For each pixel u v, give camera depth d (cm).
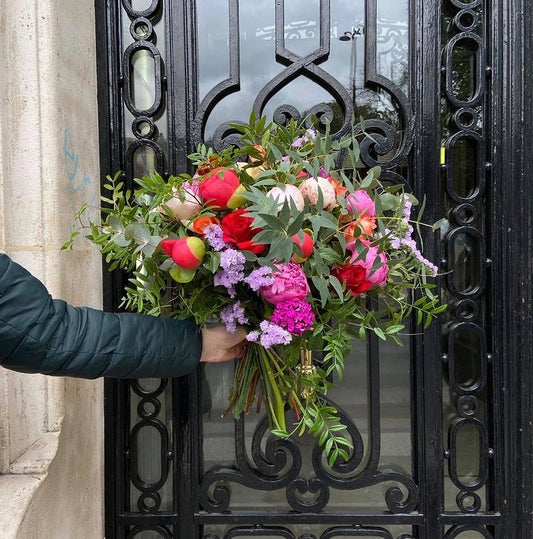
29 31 119
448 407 148
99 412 142
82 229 133
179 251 81
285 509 152
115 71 147
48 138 120
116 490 146
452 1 144
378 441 148
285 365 96
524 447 142
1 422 111
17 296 82
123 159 149
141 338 91
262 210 78
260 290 85
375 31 146
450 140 145
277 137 101
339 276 89
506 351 143
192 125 146
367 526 150
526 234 142
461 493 146
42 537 109
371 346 150
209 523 148
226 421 153
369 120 145
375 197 89
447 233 147
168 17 146
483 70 144
